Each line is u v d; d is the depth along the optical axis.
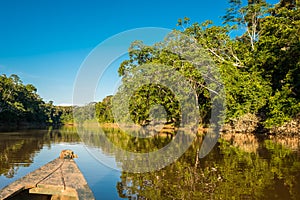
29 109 54.41
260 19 24.33
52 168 6.89
